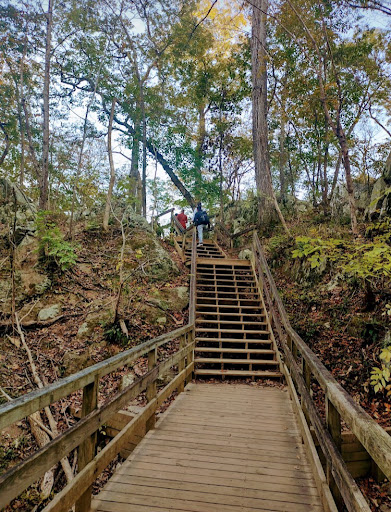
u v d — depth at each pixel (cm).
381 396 459
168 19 1498
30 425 483
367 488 374
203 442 346
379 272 480
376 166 1047
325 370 257
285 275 912
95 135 1425
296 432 374
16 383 554
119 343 660
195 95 1759
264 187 1239
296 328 646
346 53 1077
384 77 1017
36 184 1472
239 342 684
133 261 905
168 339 436
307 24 988
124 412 445
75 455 445
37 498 401
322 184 1192
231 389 539
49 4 1052
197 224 1183
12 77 1267
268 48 1188
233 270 968
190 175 1620
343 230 841
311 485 267
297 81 1046
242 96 1638
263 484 268
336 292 680
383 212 702
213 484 267
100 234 999
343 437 387
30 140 1147
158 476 278
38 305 718
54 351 624
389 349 303
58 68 1441
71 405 509
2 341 630
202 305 773
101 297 768
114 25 1368
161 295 824
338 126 719
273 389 541
